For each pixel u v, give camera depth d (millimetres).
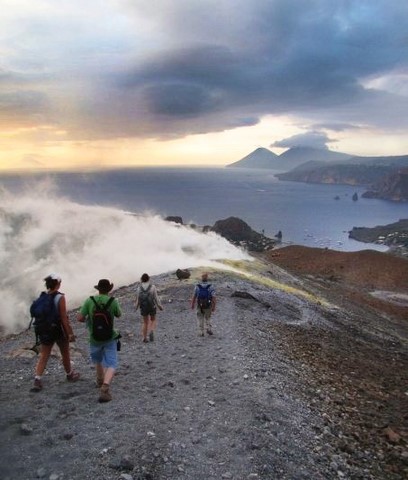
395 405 12141
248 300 23703
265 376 11242
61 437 7176
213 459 6938
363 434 9188
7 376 10516
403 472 7875
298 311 26781
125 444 7047
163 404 8883
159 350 13516
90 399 8820
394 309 54531
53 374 10578
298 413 9281
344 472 7383
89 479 6090
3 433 7234
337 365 15555
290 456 7387
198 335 15594
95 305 8773
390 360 20984
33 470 6266
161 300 22297
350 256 86812
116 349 9086
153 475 6336
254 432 7797
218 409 8789
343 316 33844
